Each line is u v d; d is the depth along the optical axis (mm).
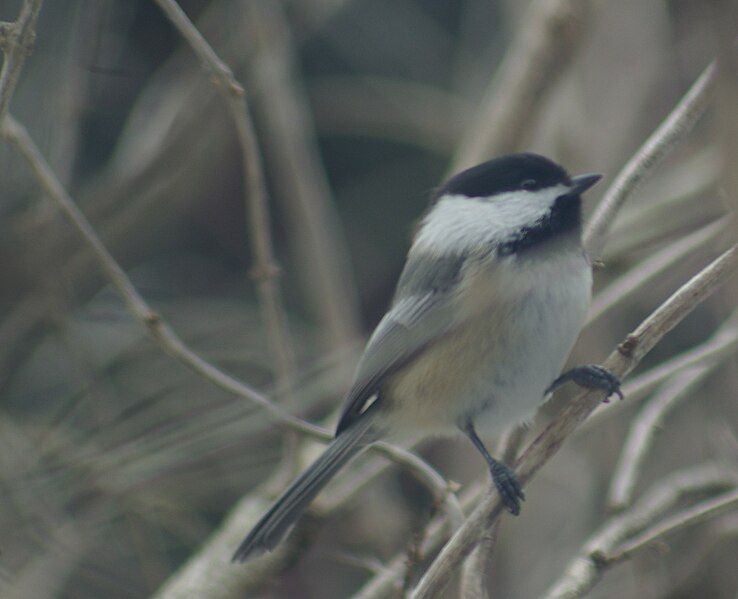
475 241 6605
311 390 9617
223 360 10398
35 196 10102
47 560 8711
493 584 9086
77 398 9570
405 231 12742
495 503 5727
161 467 8867
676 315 5703
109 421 9102
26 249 9875
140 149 10555
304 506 6613
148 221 10617
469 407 6621
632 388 7461
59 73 10062
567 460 9352
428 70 12844
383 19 12875
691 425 9328
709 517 6156
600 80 9750
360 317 12688
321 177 11555
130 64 12219
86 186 11383
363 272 12859
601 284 9547
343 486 8297
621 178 6566
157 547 9227
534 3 9414
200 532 9484
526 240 6535
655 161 6438
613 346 9188
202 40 6746
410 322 6652
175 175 10406
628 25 9789
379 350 6742
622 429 9148
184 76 10602
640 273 8484
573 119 9719
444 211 6887
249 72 10766
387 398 6805
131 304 7039
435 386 6602
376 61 12906
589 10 9055
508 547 9164
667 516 7961
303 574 9672
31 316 9945
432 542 6934
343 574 9695
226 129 10688
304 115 11484
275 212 12773
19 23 5824
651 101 9836
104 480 8633
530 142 9430
